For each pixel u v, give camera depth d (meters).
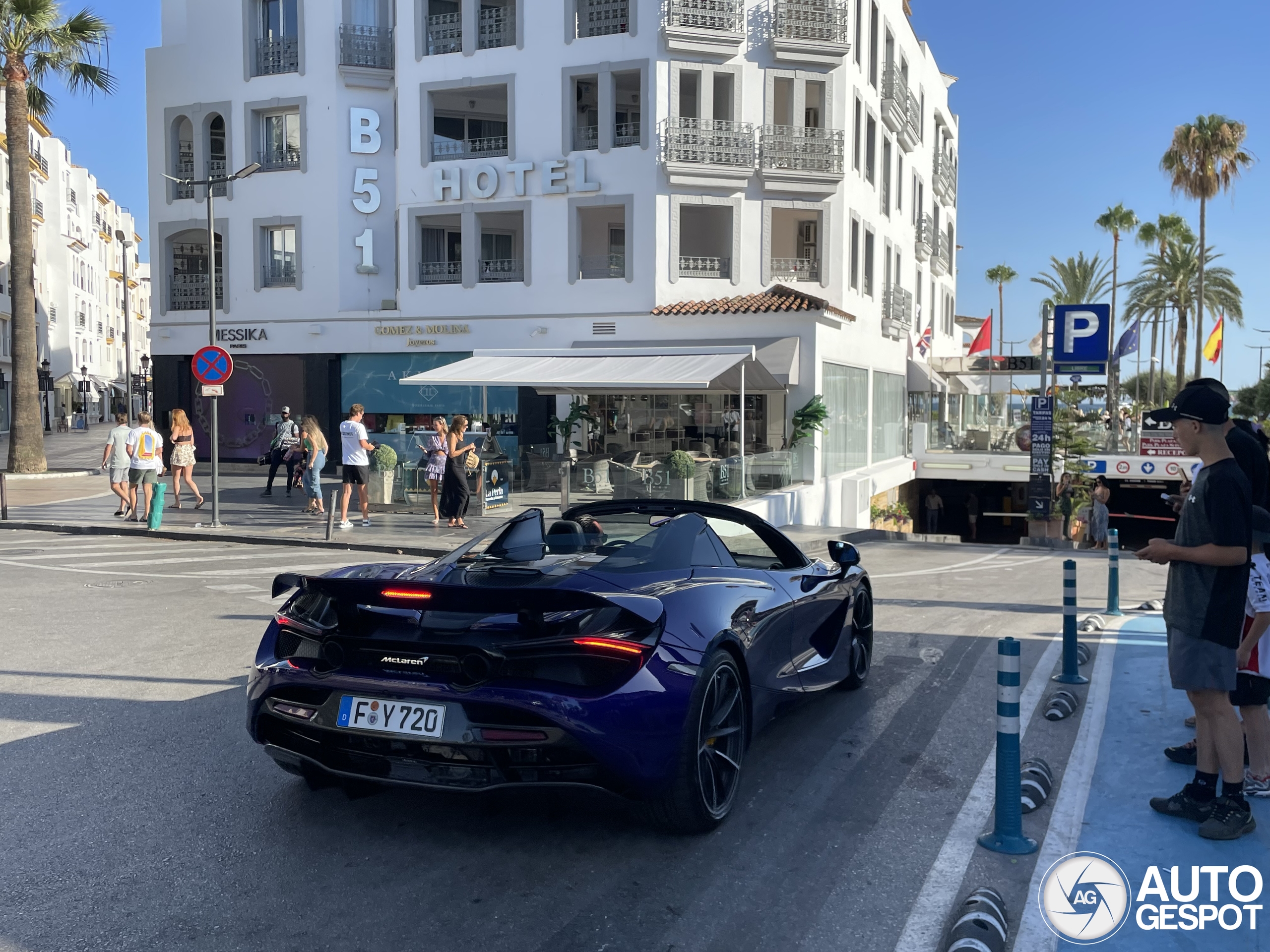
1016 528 39.84
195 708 5.94
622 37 23.55
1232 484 3.79
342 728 3.81
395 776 3.78
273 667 4.04
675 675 3.80
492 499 17.50
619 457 19.73
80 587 10.68
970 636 8.37
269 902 3.46
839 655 5.95
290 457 20.59
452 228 25.92
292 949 3.14
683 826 3.95
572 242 24.08
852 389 26.38
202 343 27.47
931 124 38.56
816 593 5.52
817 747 5.25
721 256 24.95
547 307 24.31
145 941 3.19
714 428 23.39
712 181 23.66
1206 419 3.85
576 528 4.93
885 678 6.79
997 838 3.92
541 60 24.12
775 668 4.89
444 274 25.64
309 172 26.50
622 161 23.70
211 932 3.24
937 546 19.88
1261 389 67.50
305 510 18.19
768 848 3.93
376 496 18.44
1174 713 5.75
